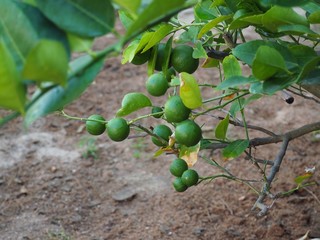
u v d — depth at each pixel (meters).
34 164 2.21
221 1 1.26
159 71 1.44
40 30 0.93
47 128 2.46
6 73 0.86
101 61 0.96
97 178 2.15
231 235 1.88
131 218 1.97
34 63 0.86
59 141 2.37
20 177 2.15
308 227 1.88
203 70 2.88
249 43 1.16
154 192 2.07
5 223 1.96
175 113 1.19
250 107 2.57
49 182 2.13
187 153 1.37
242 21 1.17
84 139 2.37
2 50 0.85
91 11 0.94
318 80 1.13
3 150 2.29
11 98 0.89
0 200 2.05
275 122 2.45
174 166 1.38
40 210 2.01
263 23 1.13
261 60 1.07
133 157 2.26
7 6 0.93
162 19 0.96
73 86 0.96
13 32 0.92
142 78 2.87
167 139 1.39
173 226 1.93
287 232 1.87
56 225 1.95
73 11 0.94
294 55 1.16
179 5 0.91
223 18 1.22
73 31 0.93
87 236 1.91
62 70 0.88
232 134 2.34
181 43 1.44
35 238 1.90
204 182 2.08
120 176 2.16
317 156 2.20
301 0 1.10
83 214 2.00
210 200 2.01
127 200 2.04
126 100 1.29
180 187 1.40
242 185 2.05
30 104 0.92
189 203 2.01
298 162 2.16
